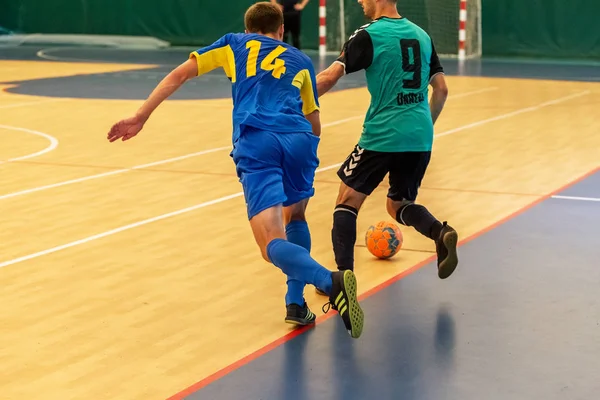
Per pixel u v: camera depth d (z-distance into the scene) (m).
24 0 37.16
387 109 7.29
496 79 25.12
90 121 17.61
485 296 7.43
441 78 7.65
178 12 35.28
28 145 15.05
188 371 5.96
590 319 6.88
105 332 6.71
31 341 6.53
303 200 6.86
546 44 31.16
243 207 10.80
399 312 7.05
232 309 7.22
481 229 9.66
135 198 11.23
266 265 8.46
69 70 27.06
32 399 5.54
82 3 36.28
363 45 7.18
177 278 8.04
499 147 14.99
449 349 6.27
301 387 5.66
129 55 32.22
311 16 33.31
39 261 8.55
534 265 8.31
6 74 25.95
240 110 6.43
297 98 6.52
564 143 15.34
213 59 6.61
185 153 14.38
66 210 10.58
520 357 6.12
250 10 6.82
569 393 5.54
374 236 8.53
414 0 31.86
